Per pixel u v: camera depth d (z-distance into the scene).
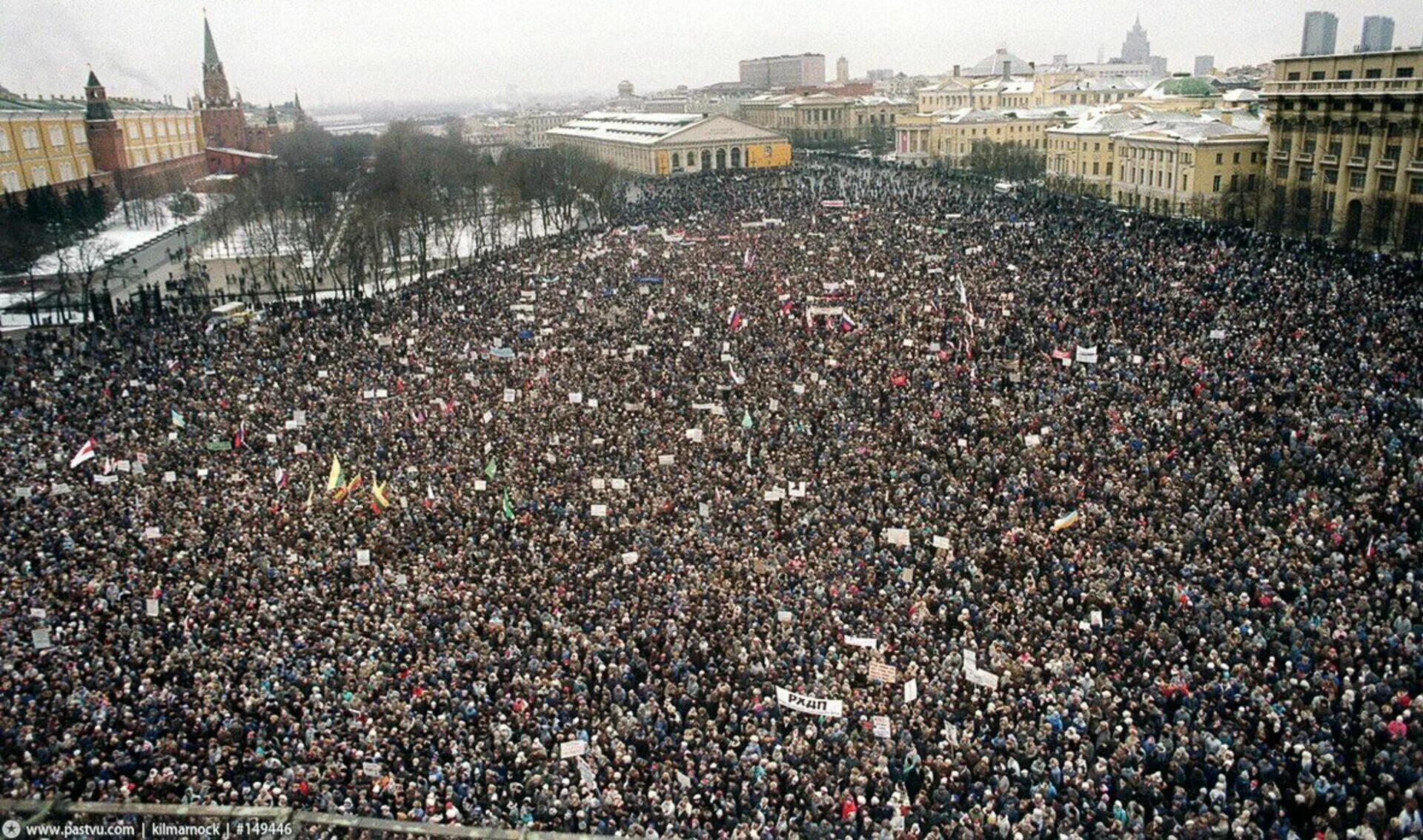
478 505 57.97
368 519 56.38
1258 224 139.00
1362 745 33.19
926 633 42.78
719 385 76.12
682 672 41.12
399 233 151.88
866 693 38.78
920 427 65.69
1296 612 41.59
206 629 44.62
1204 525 49.50
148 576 49.09
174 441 68.69
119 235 189.00
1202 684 38.16
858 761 34.81
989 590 46.62
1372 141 127.88
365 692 39.81
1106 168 191.12
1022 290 97.25
